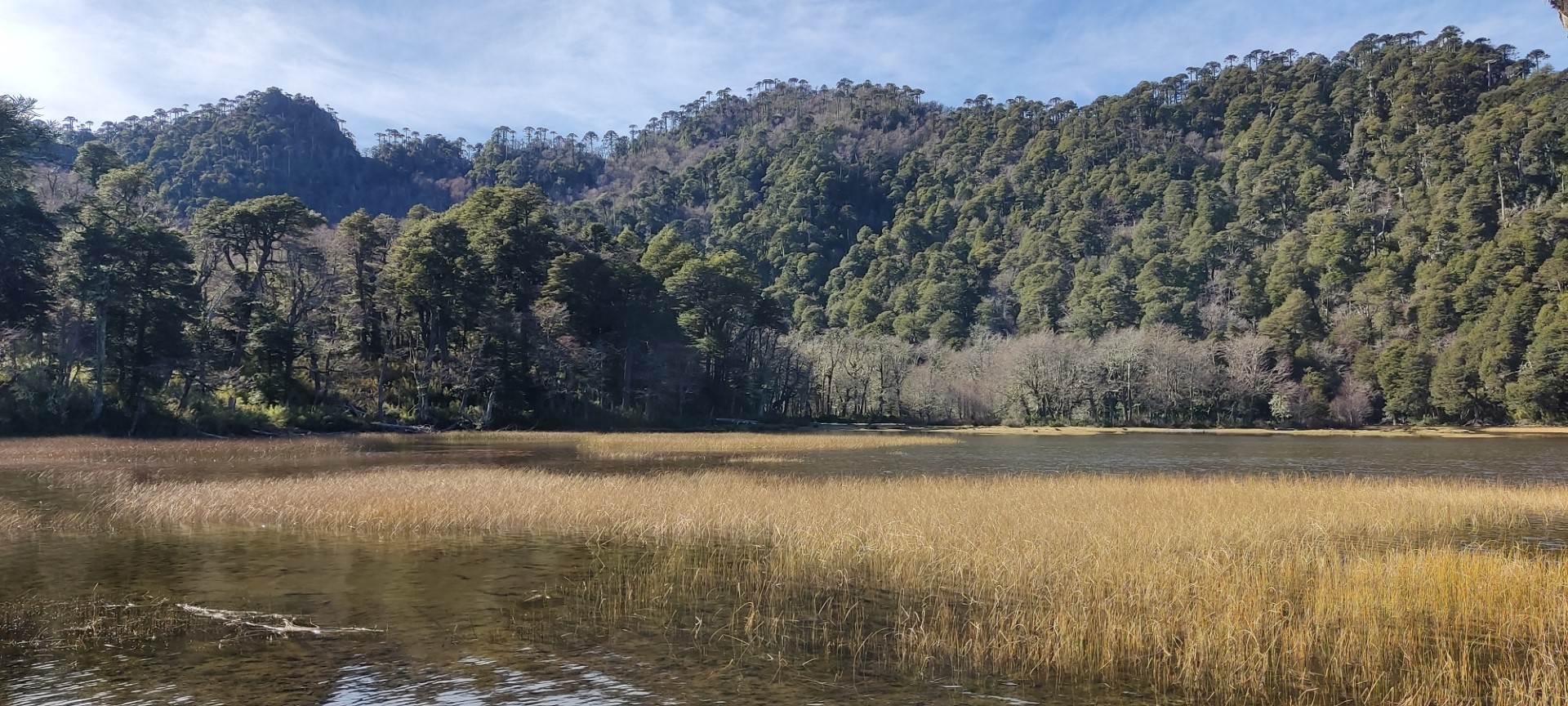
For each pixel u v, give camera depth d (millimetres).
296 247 71750
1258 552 17656
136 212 63344
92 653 11961
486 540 20266
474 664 11609
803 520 21578
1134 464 46312
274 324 66688
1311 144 169375
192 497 24484
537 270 87562
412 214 101312
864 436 73688
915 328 146625
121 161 77125
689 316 98375
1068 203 186375
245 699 10258
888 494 26594
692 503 24328
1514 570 15031
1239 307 130000
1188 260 146875
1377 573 14906
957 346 135000
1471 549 18797
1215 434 93875
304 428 64938
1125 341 111188
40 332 55344
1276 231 150875
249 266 78188
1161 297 131250
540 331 79000
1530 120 132500
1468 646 11758
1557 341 89188
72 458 40906
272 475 33719
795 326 162000
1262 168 170750
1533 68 170125
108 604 14461
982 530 19625
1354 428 102500
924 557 17609
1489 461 50000
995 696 10430
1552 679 10117
